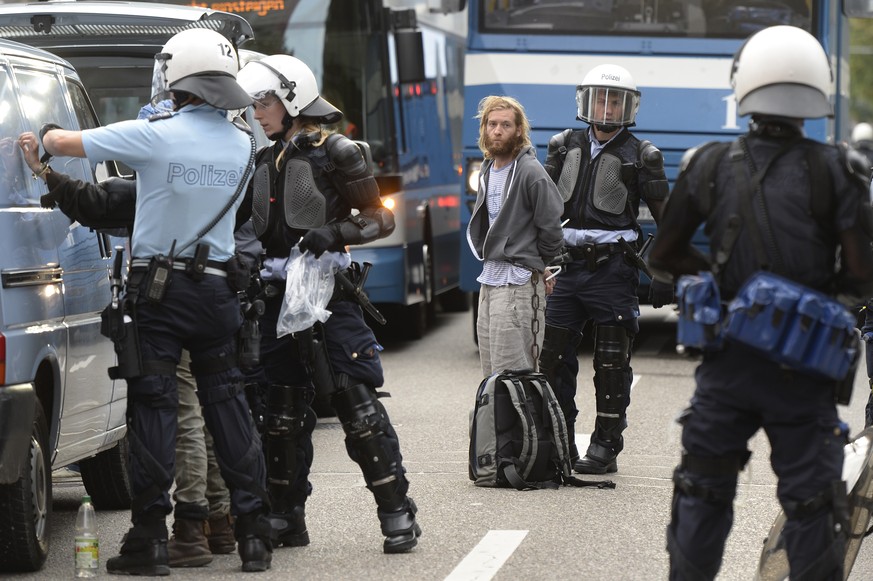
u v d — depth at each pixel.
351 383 10.35
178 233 9.51
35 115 10.51
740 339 7.30
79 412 10.81
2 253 9.46
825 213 7.44
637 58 21.77
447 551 10.52
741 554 10.49
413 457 14.48
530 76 21.94
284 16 22.94
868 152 39.34
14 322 9.54
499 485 12.91
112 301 9.54
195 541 10.07
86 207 9.62
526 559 10.27
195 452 10.10
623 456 14.55
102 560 10.30
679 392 18.78
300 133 10.30
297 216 10.21
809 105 7.50
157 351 9.50
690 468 7.72
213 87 9.56
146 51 16.16
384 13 23.09
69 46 16.17
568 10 21.97
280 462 10.52
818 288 7.54
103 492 12.30
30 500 9.75
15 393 9.41
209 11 16.41
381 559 10.26
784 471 7.55
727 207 7.57
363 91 22.94
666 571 9.94
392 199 23.06
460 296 31.17
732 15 21.67
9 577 9.83
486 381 13.03
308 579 9.67
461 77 31.27
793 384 7.40
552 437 12.90
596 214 13.74
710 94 21.59
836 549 7.50
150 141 9.44
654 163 13.66
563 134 14.11
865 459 8.89
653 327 26.88
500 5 22.09
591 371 21.02
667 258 7.89
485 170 13.36
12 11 16.02
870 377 11.95
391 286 23.09
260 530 9.87
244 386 10.33
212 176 9.56
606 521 11.54
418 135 25.31
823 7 21.64
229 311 9.63
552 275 13.36
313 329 10.23
